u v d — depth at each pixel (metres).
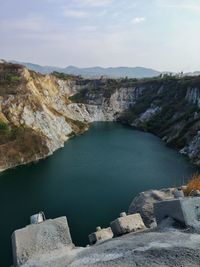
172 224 11.20
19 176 77.94
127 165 83.69
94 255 9.66
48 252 10.05
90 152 100.44
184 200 11.25
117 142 117.12
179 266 8.45
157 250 9.32
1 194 65.38
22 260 9.70
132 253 9.39
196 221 10.83
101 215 53.03
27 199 61.94
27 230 10.44
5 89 116.88
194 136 102.31
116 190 64.62
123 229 12.60
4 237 48.00
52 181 72.12
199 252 8.98
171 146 107.88
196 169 79.44
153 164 84.44
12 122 105.81
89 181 71.00
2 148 91.00
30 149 94.56
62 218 11.03
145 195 21.83
